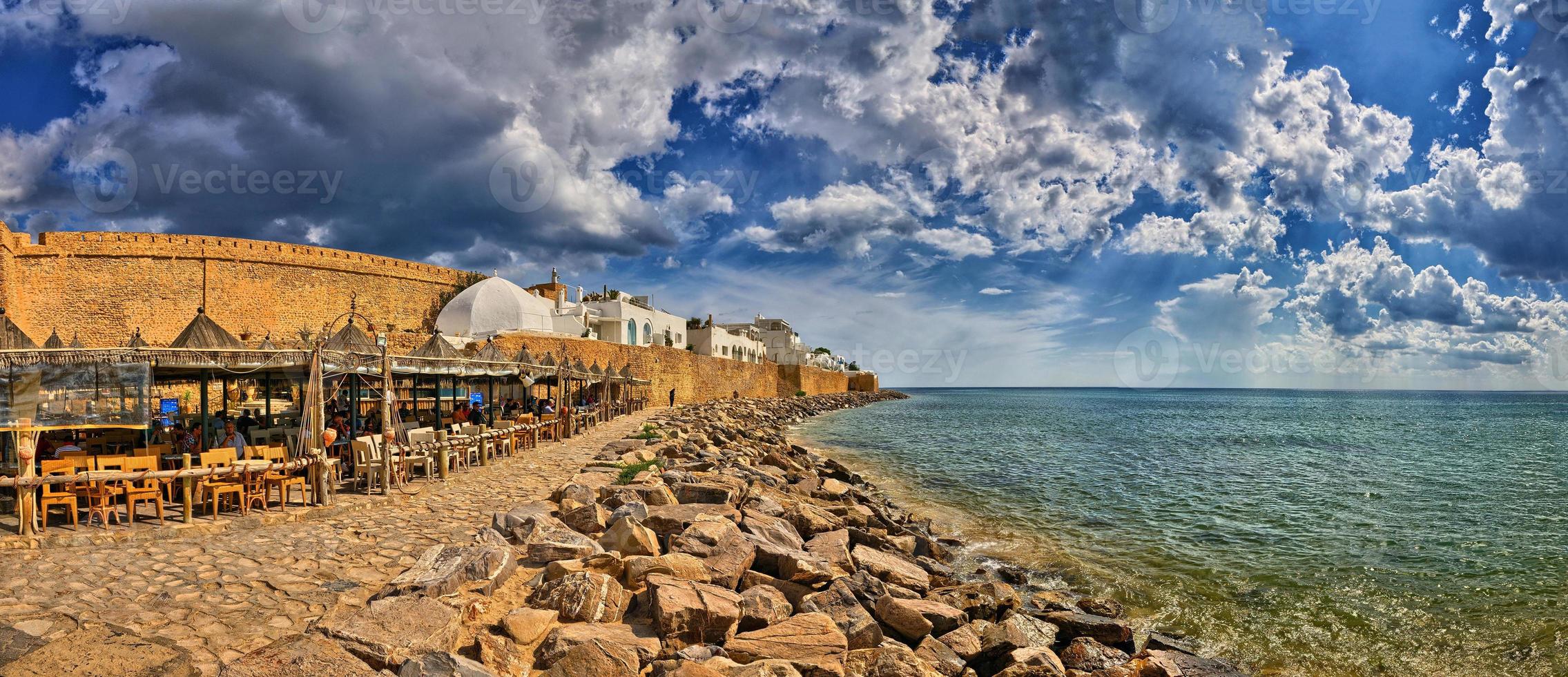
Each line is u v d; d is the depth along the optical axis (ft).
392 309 179.52
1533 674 30.40
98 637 19.07
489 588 25.44
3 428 30.60
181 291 151.23
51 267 141.79
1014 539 53.67
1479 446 146.30
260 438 50.85
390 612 21.18
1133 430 187.62
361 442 43.19
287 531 33.35
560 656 20.99
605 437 87.40
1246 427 210.59
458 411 71.20
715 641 24.06
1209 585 41.96
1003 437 156.46
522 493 45.80
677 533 37.29
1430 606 38.60
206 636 20.75
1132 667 27.12
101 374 35.14
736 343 311.47
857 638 26.20
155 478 31.94
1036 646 28.09
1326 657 31.89
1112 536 54.75
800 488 65.31
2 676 16.48
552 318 187.52
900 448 128.36
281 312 161.89
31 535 28.96
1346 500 73.10
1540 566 46.55
